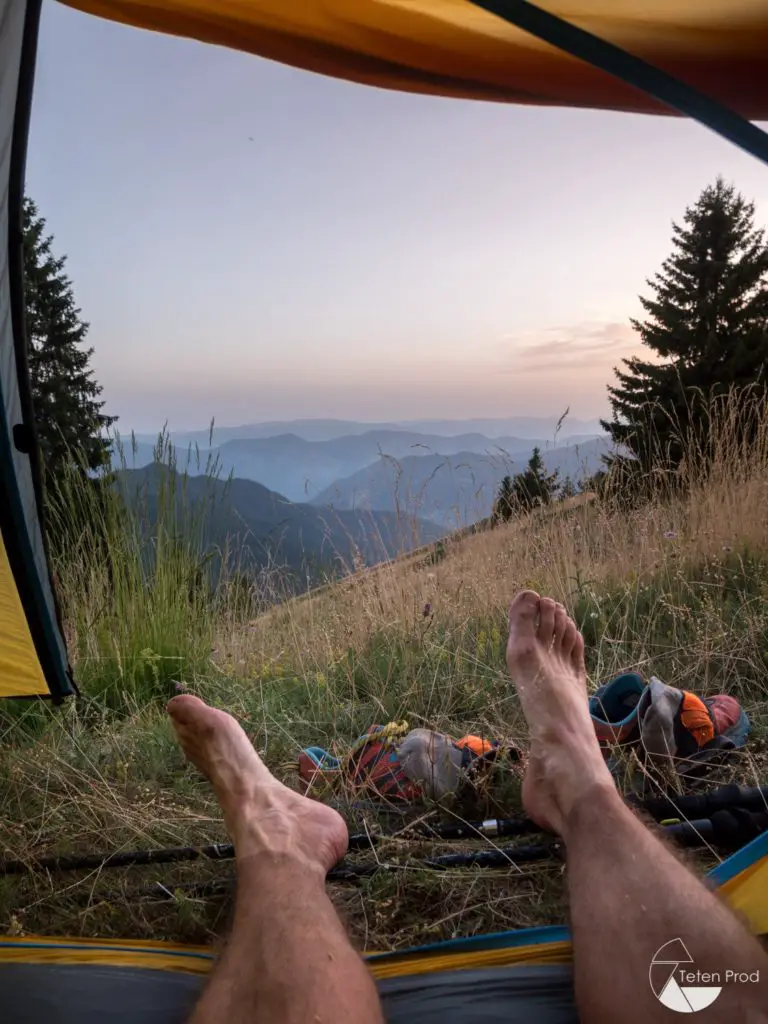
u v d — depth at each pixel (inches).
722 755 80.0
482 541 152.9
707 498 154.2
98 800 79.0
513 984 48.5
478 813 74.7
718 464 158.9
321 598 145.3
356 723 102.3
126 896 65.2
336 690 113.1
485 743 81.6
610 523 152.2
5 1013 47.9
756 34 38.4
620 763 78.7
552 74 46.5
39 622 99.9
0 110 78.5
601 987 42.8
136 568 135.6
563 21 39.8
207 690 120.4
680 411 171.6
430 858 67.4
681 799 67.6
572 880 50.3
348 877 65.6
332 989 42.9
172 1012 47.8
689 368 813.9
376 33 48.8
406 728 84.8
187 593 138.4
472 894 63.2
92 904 65.1
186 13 53.5
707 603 118.0
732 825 63.7
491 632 117.6
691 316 890.1
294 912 48.3
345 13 47.6
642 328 909.8
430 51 48.6
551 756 62.4
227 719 65.1
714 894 47.8
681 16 38.1
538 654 73.4
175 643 129.9
